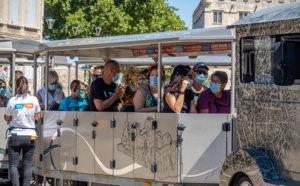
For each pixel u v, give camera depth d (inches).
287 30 295.4
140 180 373.1
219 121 348.2
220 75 358.9
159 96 366.0
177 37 351.9
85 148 413.1
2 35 1568.7
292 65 280.2
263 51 309.0
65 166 430.3
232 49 342.0
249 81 317.1
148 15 1943.9
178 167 347.6
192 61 530.0
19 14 1635.1
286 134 294.7
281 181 294.7
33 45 497.4
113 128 391.2
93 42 410.3
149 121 365.4
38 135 460.4
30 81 839.1
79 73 742.5
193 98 370.6
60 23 1969.7
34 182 495.8
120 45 390.3
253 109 314.0
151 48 438.3
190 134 349.1
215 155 348.8
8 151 477.7
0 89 539.5
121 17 1884.8
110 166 393.4
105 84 417.4
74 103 453.7
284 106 296.0
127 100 420.8
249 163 305.4
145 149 368.2
